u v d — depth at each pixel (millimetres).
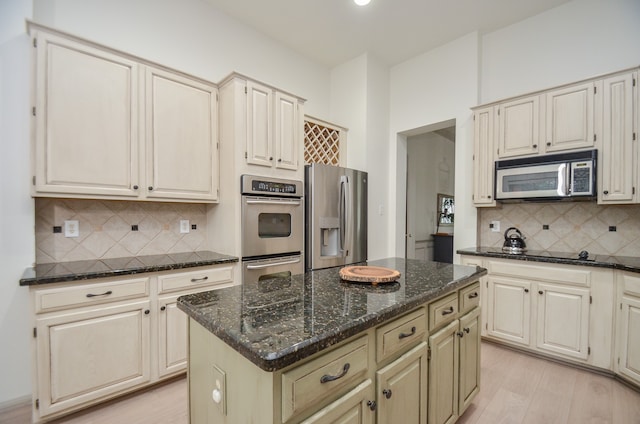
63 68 1798
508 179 2713
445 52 3400
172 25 2555
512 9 2805
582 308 2229
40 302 1569
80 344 1690
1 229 1764
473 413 1775
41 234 1986
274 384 736
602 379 2137
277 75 3344
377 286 1365
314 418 826
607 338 2133
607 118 2262
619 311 2076
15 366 1825
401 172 3920
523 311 2498
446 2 2715
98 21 2188
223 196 2488
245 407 846
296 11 2863
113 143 1980
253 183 2398
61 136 1796
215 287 2234
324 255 3029
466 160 3207
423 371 1289
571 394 1965
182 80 2303
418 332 1240
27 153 1820
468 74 3205
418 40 3328
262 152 2512
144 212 2412
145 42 2406
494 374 2223
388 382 1088
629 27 2443
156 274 1968
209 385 1041
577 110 2391
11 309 1804
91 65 1896
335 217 3033
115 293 1801
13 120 1781
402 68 3805
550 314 2367
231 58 2945
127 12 2318
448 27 3094
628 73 2186
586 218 2637
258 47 3166
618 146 2219
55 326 1614
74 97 1836
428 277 1539
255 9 2834
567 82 2688
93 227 2176
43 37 1736
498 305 2641
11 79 1776
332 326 876
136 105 2074
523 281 2506
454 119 3326
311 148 3365
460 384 1582
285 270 2646
